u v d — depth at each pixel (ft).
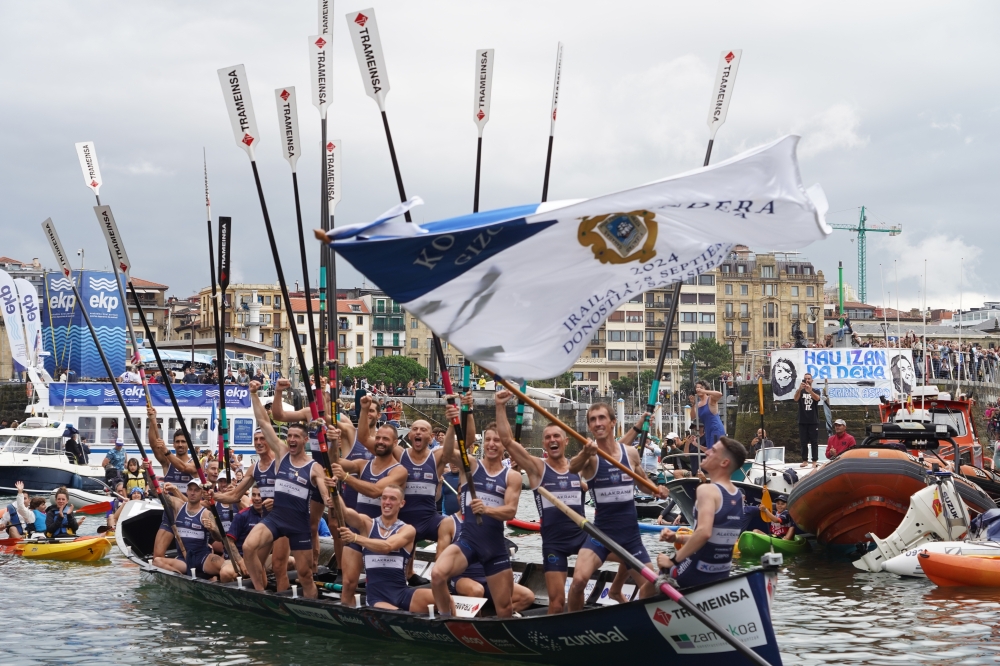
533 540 80.28
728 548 31.35
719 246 31.73
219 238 49.01
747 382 166.61
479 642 36.24
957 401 78.23
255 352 219.41
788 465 82.84
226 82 43.09
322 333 48.60
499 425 37.63
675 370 425.69
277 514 43.78
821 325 447.01
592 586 42.75
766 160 29.55
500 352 31.60
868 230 488.85
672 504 84.33
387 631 39.04
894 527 64.13
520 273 31.53
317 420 42.14
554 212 30.71
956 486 62.75
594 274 31.60
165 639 41.16
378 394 198.90
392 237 30.81
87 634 42.32
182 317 433.48
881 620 43.80
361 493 40.98
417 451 42.34
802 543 70.49
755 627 30.01
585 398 303.68
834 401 143.74
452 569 36.86
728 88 41.42
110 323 150.00
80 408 127.54
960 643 39.04
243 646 39.73
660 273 31.78
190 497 53.26
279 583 44.34
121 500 85.76
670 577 31.17
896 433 67.51
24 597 51.49
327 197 44.01
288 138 42.91
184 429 50.39
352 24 41.75
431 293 31.22
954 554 53.16
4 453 115.34
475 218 31.45
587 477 36.65
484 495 37.70
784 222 30.19
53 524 71.46
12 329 128.98
